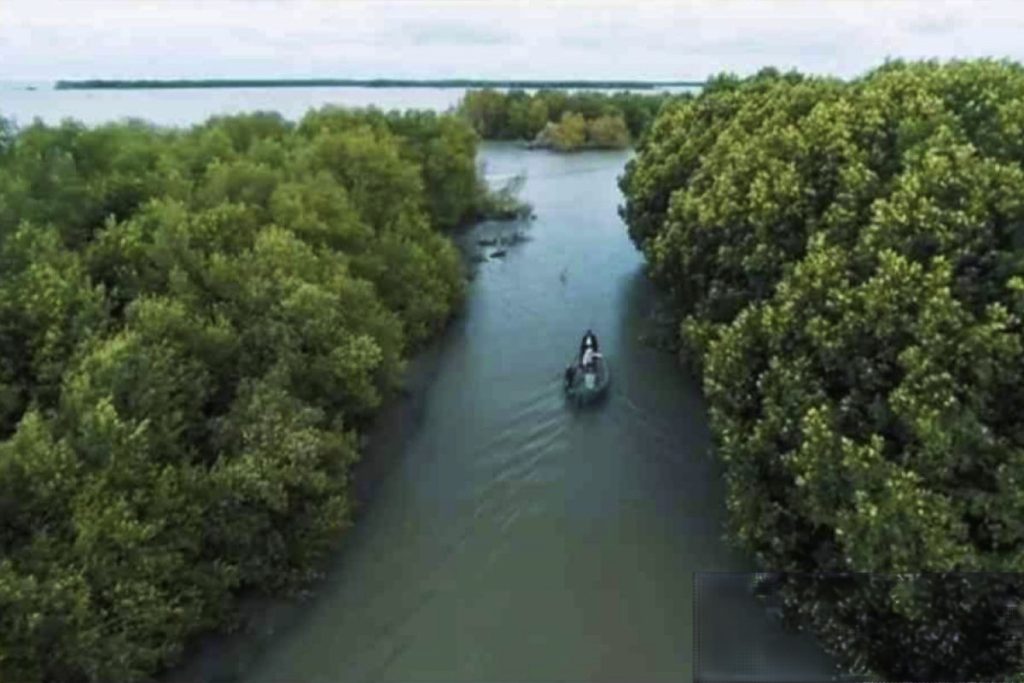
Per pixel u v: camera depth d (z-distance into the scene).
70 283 26.30
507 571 26.59
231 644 23.56
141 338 25.28
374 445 32.94
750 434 25.20
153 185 33.88
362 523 28.81
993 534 19.69
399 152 54.72
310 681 22.52
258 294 28.69
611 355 41.19
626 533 28.30
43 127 36.06
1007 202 22.58
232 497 23.81
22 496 20.78
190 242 30.20
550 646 23.64
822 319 23.39
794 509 23.41
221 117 51.62
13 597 18.50
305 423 26.30
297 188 37.12
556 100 106.38
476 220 65.31
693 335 31.20
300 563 25.66
